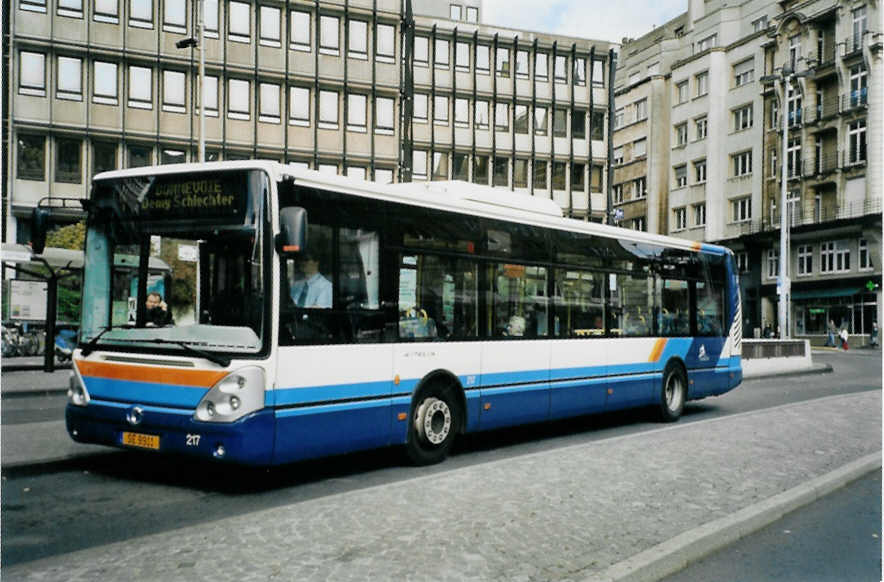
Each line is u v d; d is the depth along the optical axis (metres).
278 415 7.27
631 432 12.07
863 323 47.97
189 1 40.59
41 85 37.84
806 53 52.06
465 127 51.28
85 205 8.11
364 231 8.27
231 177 7.46
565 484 7.20
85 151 38.69
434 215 9.16
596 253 11.78
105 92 39.00
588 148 55.31
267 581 4.52
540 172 53.94
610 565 4.96
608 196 54.25
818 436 10.48
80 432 7.85
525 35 54.00
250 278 7.30
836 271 49.81
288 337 7.40
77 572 4.67
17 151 37.44
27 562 5.18
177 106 40.53
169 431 7.29
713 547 5.82
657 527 5.91
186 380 7.25
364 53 45.06
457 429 9.48
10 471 7.96
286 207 7.15
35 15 37.69
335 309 7.90
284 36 42.88
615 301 12.13
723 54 59.72
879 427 11.45
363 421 8.16
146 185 7.84
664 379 13.16
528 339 10.45
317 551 5.08
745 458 8.77
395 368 8.55
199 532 5.51
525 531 5.65
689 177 63.00
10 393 15.70
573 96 54.75
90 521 6.37
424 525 5.72
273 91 42.78
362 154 45.03
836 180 49.66
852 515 6.98
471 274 9.62
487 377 9.78
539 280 10.69
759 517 6.48
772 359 25.73
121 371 7.64
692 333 13.88
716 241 59.69
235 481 8.02
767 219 55.28
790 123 53.28
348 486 7.87
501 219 10.12
